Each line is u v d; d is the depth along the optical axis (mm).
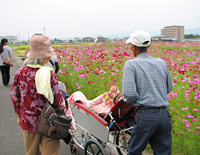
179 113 4012
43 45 2234
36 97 2191
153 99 2264
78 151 3475
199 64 6344
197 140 3332
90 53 10031
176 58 8984
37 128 2160
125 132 3250
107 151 3637
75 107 3500
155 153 2381
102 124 2889
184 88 4723
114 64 7270
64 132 2215
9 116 5305
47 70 2176
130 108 2832
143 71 2314
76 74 7016
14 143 3941
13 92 2279
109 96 3631
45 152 2262
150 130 2244
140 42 2393
